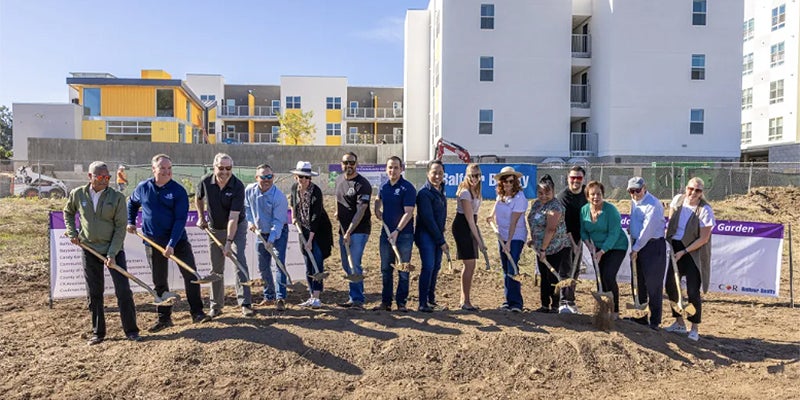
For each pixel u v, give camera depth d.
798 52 39.31
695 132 32.75
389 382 5.27
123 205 5.93
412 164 31.05
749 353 6.30
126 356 5.54
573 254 7.15
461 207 6.99
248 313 6.61
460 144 33.03
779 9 41.38
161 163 6.14
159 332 6.20
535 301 8.31
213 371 5.27
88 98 43.16
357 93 61.44
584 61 34.47
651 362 5.81
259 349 5.57
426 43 40.81
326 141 59.59
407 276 6.93
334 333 5.95
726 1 32.59
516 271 6.91
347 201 7.02
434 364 5.55
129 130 43.28
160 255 6.31
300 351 5.60
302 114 55.50
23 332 6.30
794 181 27.31
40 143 35.28
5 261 10.38
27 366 5.35
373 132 60.88
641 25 32.25
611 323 6.34
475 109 32.94
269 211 6.88
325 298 8.08
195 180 24.89
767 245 8.82
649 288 6.70
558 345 5.86
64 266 7.61
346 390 5.12
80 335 6.17
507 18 32.81
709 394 5.25
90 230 5.82
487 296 8.50
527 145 33.16
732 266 8.97
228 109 59.50
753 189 23.72
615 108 32.38
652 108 32.47
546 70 33.12
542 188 6.93
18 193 25.89
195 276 6.39
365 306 7.51
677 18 32.41
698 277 6.53
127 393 4.94
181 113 45.78
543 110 33.16
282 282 7.05
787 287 9.87
